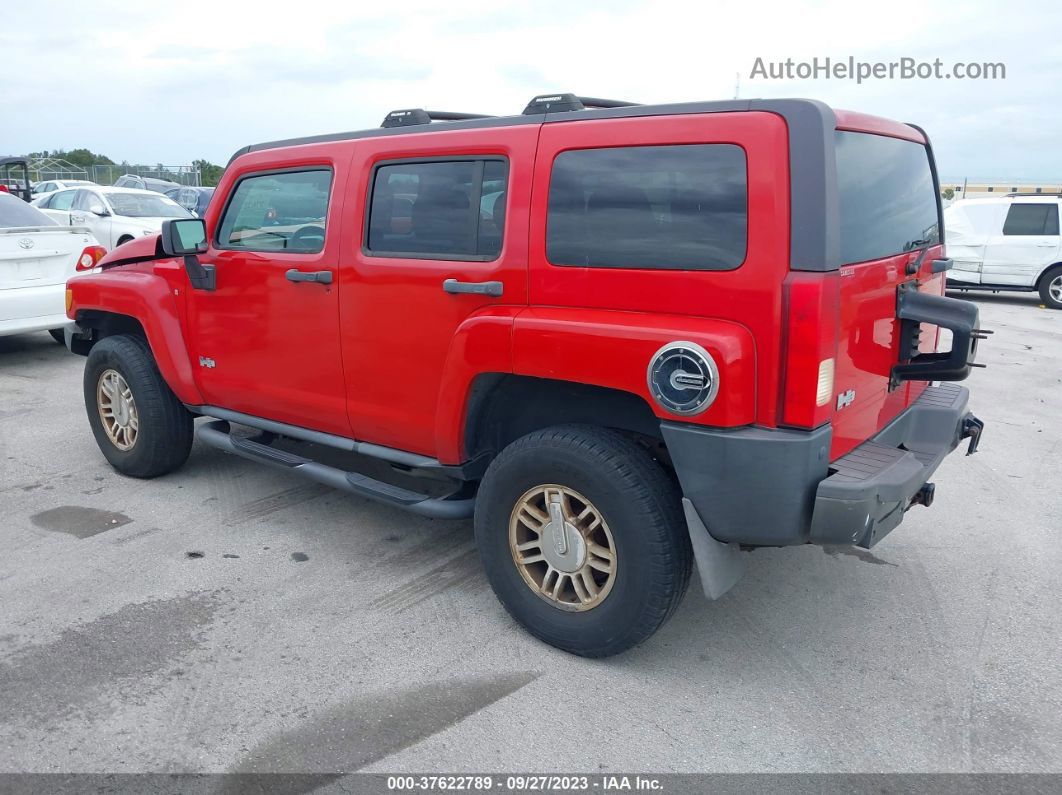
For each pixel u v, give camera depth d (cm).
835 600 374
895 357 337
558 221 308
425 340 349
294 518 456
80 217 1395
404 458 375
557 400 338
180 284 453
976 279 1418
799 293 262
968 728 285
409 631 342
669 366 274
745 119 270
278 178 404
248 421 444
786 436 270
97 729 278
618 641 307
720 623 353
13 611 353
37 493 488
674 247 284
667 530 292
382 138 362
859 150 299
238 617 351
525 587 331
